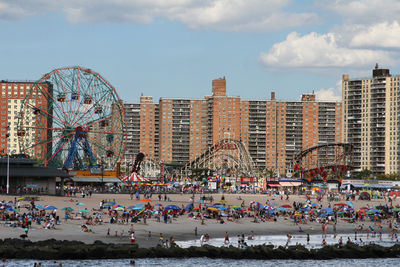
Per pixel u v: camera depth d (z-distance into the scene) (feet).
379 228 602.44
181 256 416.67
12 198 654.12
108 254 402.11
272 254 427.74
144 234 481.87
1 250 386.73
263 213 632.79
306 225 597.52
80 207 617.62
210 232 517.55
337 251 444.55
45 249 393.09
